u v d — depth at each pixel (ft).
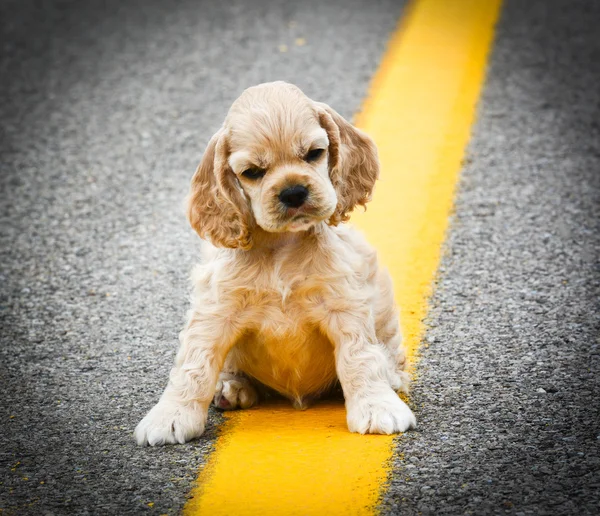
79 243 32.32
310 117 20.94
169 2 53.78
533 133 37.42
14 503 18.97
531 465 19.19
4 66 46.24
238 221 21.34
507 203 32.68
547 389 22.34
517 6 50.67
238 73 43.60
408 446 20.24
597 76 41.86
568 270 28.45
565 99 39.99
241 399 23.08
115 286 29.50
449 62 43.70
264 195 20.48
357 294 21.63
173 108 41.27
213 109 40.91
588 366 23.29
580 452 19.56
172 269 30.40
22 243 32.48
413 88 41.27
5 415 22.71
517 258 29.32
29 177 36.99
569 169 34.68
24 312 28.22
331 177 21.76
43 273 30.53
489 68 43.11
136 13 52.37
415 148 36.63
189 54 46.16
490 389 22.58
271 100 20.81
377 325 23.02
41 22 51.55
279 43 46.65
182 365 21.61
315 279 21.42
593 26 47.29
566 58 43.78
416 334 25.52
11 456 20.83
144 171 36.94
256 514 18.01
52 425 22.15
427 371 23.71
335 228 22.74
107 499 18.94
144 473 19.85
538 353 24.12
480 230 31.12
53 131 40.32
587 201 32.45
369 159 22.62
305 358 22.26
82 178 36.73
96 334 26.73
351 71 42.98
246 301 21.65
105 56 46.75
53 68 45.85
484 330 25.52
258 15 50.83
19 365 25.18
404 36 46.73
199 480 19.44
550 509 17.66
